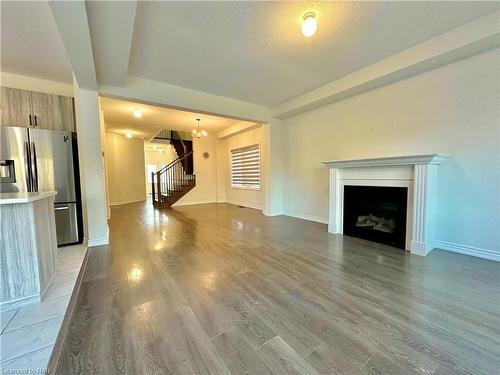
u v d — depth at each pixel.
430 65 2.80
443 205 2.88
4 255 1.67
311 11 2.12
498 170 2.47
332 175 3.82
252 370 1.15
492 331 1.42
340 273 2.28
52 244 2.16
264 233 3.89
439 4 2.07
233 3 2.01
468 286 1.98
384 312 1.63
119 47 2.25
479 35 2.27
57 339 1.37
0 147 2.83
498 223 2.49
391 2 2.04
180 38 2.51
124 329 1.46
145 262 2.61
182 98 3.90
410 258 2.64
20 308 1.70
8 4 1.97
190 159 8.59
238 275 2.26
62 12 1.67
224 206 7.43
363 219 3.55
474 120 2.60
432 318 1.55
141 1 1.94
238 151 7.77
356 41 2.63
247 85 3.86
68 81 3.56
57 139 3.15
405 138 3.20
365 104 3.68
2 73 3.24
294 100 4.54
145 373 1.14
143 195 9.61
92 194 3.20
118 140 8.31
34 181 3.00
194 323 1.52
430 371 1.13
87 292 1.93
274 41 2.60
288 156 5.39
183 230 4.14
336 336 1.39
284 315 1.61
